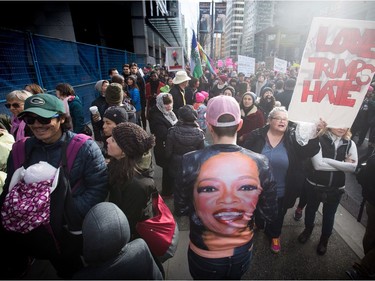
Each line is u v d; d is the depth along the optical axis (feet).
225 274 4.88
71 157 5.38
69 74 20.10
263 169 4.70
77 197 5.43
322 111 7.32
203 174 4.56
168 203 11.74
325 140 8.05
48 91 16.88
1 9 32.04
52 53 17.44
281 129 7.59
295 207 11.71
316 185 8.29
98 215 3.86
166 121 11.27
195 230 4.91
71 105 11.62
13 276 7.02
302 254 8.64
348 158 7.93
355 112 7.15
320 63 7.03
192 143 9.83
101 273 3.88
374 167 6.79
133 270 4.19
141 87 23.45
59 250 5.47
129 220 5.39
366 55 6.82
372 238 7.27
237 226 4.65
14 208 4.81
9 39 13.19
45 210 4.94
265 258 8.48
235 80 29.27
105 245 3.70
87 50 23.98
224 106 4.55
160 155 11.44
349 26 6.70
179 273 7.95
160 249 5.61
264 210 5.06
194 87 21.61
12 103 8.75
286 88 17.01
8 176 5.59
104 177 5.63
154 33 88.33
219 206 4.54
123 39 69.15
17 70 13.76
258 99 16.89
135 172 5.37
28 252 5.83
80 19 50.21
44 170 5.07
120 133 5.31
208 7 80.38
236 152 4.64
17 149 5.62
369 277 7.14
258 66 64.34
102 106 12.41
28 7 36.32
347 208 11.91
